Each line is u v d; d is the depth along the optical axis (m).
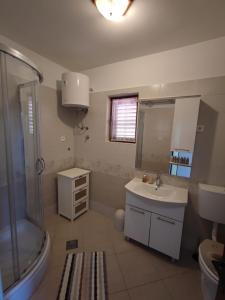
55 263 1.54
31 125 1.57
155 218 1.61
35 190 1.65
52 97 2.21
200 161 1.65
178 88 1.70
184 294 1.30
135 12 1.23
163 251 1.61
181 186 1.78
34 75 1.52
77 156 2.61
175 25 1.37
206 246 1.30
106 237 1.94
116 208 2.31
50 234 1.97
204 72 1.60
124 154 2.14
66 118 2.45
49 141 2.23
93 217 2.36
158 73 1.84
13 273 1.17
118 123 2.27
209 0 1.11
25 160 1.56
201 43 1.59
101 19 1.32
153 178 1.92
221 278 1.01
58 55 1.96
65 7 1.20
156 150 1.89
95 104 2.31
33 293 1.25
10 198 1.36
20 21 1.36
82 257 1.63
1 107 1.29
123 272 1.48
